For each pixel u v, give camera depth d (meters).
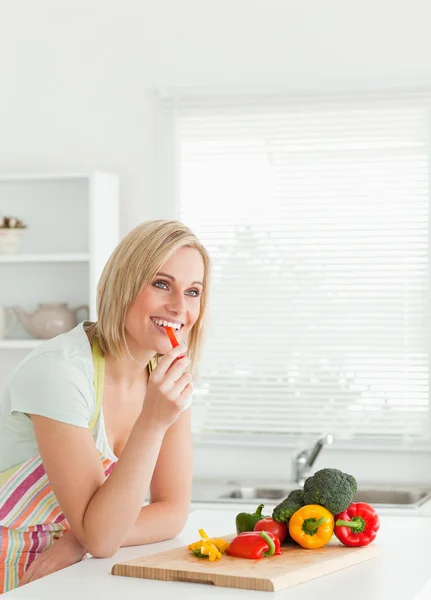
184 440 2.05
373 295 3.83
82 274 3.99
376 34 3.83
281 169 3.93
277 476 3.88
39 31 4.10
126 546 1.87
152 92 4.00
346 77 3.85
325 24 3.87
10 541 1.91
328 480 1.74
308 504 1.74
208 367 3.93
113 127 4.03
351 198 3.87
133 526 1.88
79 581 1.54
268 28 3.92
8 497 1.90
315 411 3.84
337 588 1.47
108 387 1.88
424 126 3.81
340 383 3.84
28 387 1.77
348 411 3.83
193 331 1.91
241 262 3.94
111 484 1.71
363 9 3.85
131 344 1.83
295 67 3.89
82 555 1.83
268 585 1.45
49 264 4.03
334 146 3.89
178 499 2.00
